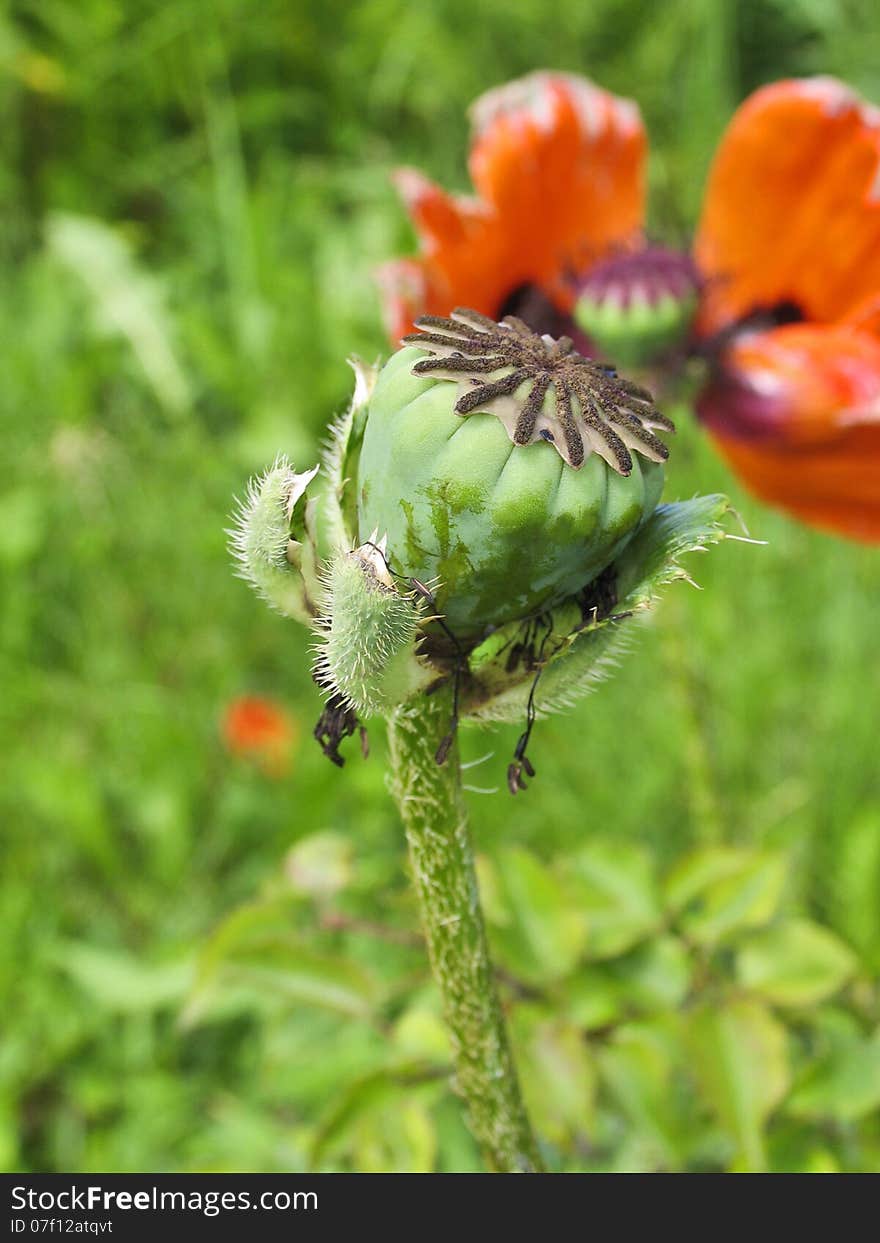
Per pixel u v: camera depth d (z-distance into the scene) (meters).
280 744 0.37
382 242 0.52
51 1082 0.34
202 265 0.55
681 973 0.22
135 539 0.45
